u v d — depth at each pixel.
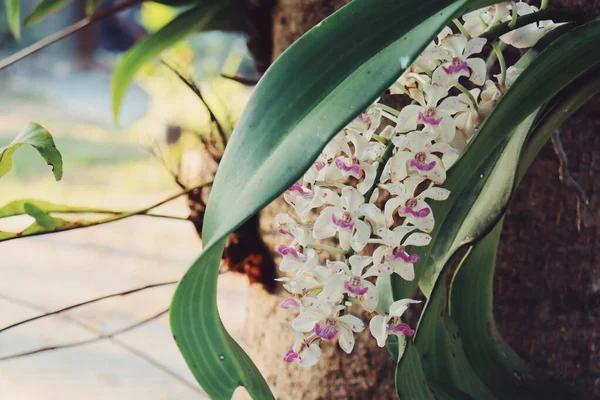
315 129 0.54
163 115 0.94
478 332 0.70
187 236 2.92
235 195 0.55
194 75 0.97
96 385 1.72
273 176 0.54
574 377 0.76
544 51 0.58
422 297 0.78
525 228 0.76
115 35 6.55
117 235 2.99
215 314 0.61
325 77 0.56
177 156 0.92
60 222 0.79
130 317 2.16
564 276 0.76
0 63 0.96
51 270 2.60
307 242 0.61
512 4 0.62
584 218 0.71
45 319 2.09
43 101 6.45
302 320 0.59
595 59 0.60
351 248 0.60
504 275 0.77
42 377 1.77
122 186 3.84
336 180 0.61
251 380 0.63
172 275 2.44
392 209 0.59
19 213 0.78
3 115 5.85
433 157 0.59
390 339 0.66
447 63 0.59
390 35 0.56
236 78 0.94
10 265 2.68
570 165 0.75
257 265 0.85
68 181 3.97
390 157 0.60
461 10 0.55
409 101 0.78
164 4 0.96
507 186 0.62
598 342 0.75
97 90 6.73
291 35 0.84
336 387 0.80
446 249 0.64
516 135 0.63
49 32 6.95
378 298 0.64
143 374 1.79
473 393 0.67
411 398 0.61
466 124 0.61
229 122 0.92
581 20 0.63
